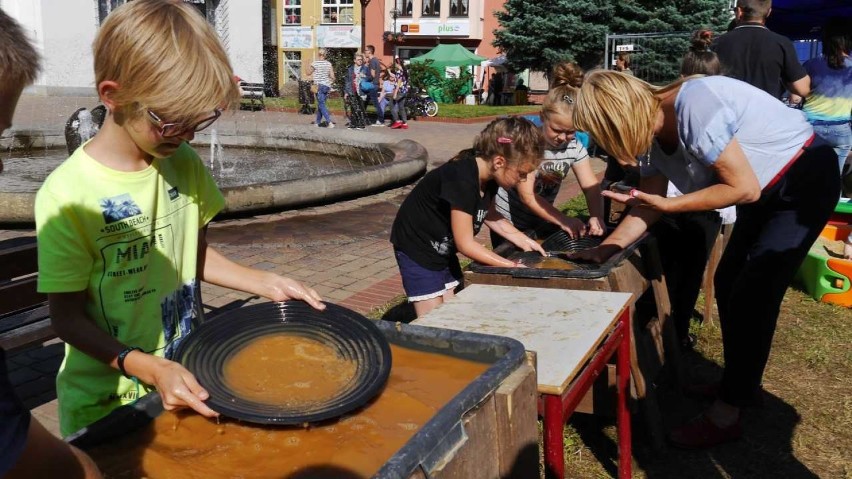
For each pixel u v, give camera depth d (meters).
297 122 19.36
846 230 5.65
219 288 5.17
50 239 1.64
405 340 1.82
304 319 1.82
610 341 2.42
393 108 18.77
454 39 39.09
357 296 5.02
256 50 30.80
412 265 3.33
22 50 0.95
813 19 10.41
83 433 1.36
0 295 3.02
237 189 7.23
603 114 2.75
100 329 1.69
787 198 2.94
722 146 2.67
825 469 3.01
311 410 1.47
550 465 2.00
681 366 3.66
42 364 3.92
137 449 1.40
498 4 38.34
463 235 3.05
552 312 2.41
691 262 4.00
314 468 1.35
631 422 3.37
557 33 27.64
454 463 1.35
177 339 1.95
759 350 3.03
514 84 35.34
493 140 2.97
